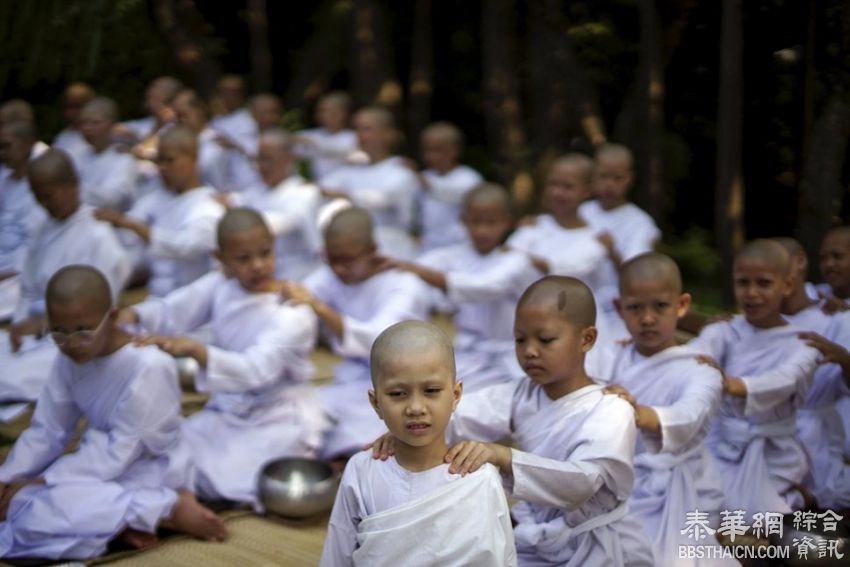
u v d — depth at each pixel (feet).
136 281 28.76
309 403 16.63
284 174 25.34
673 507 12.57
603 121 33.19
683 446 12.69
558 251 20.57
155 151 29.09
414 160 38.73
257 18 39.68
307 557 13.52
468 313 19.40
